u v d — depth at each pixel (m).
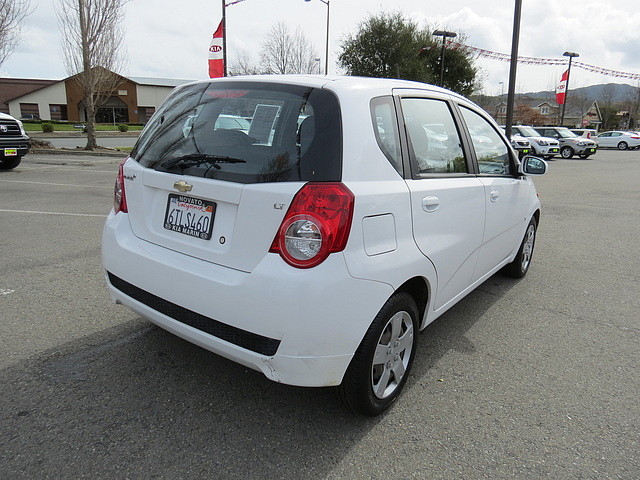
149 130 2.99
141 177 2.78
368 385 2.51
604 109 82.50
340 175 2.24
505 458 2.41
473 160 3.49
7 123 12.13
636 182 14.27
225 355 2.38
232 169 2.38
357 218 2.25
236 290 2.25
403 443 2.49
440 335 3.77
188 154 2.59
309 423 2.62
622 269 5.56
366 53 35.09
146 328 3.61
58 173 12.30
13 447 2.34
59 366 3.06
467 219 3.24
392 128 2.66
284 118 2.40
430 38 37.53
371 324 2.41
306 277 2.14
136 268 2.70
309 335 2.16
